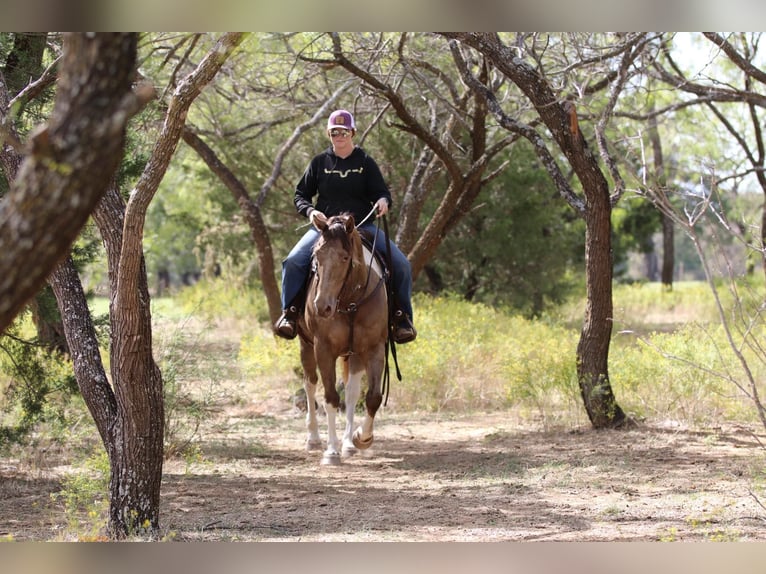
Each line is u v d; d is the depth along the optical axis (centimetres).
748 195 3122
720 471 960
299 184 1088
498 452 1129
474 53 1450
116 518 718
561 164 2638
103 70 345
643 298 3394
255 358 1573
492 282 2747
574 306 3180
